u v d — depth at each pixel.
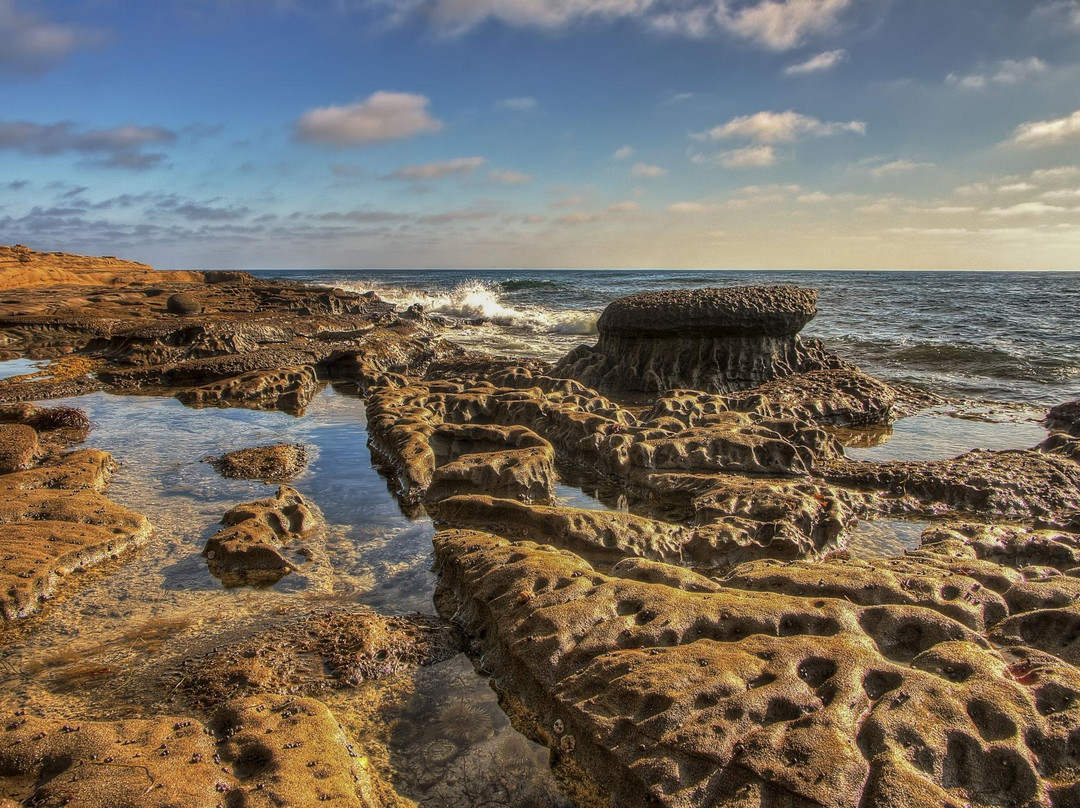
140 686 4.33
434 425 9.65
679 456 8.23
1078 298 39.81
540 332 27.97
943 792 2.95
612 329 13.51
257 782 3.26
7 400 13.79
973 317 27.88
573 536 6.07
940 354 17.44
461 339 25.02
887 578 4.63
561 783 3.55
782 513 6.46
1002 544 5.75
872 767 3.09
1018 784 3.07
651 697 3.51
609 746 3.44
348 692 4.30
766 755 3.17
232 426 11.55
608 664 3.86
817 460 8.47
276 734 3.63
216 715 3.89
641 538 6.05
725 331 12.88
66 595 5.54
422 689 4.34
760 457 8.20
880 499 7.38
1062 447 8.53
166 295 31.14
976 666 3.62
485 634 4.76
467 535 6.01
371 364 16.95
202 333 19.23
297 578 5.85
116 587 5.68
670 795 3.13
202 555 6.29
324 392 15.29
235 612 5.26
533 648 4.16
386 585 5.70
